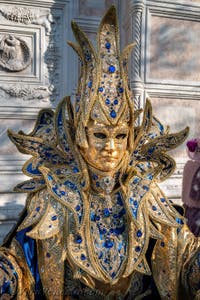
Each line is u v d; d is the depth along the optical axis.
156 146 0.71
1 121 1.70
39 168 0.64
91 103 0.59
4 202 1.51
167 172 0.72
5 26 1.67
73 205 0.63
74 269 0.61
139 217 0.64
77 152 0.65
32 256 0.66
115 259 0.63
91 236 0.63
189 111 1.90
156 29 1.79
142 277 0.69
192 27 1.87
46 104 1.76
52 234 0.61
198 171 1.45
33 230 0.60
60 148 0.67
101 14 1.82
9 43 1.67
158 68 1.81
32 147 0.67
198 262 0.65
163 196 0.71
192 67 1.89
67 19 1.76
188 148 1.53
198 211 1.44
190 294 0.68
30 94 1.72
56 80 1.79
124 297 0.67
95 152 0.61
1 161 1.66
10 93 1.69
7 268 0.61
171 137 0.69
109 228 0.65
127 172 0.69
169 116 1.86
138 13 1.72
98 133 0.61
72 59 1.78
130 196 0.66
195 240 0.70
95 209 0.66
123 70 0.62
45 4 1.72
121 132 0.62
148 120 0.69
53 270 0.62
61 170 0.67
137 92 1.74
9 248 0.66
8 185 1.58
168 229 0.69
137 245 0.64
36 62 1.74
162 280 0.68
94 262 0.61
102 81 0.60
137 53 1.74
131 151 0.68
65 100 0.67
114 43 0.61
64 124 0.66
